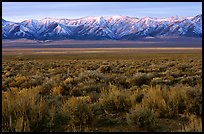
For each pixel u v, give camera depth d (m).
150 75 26.67
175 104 12.89
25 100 11.00
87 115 11.20
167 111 12.31
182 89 14.10
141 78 23.25
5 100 11.48
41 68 48.81
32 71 41.06
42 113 10.52
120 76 26.02
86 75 24.67
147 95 14.19
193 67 38.97
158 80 23.25
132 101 13.64
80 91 18.69
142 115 10.73
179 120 11.63
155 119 10.81
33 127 10.01
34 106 10.62
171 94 13.80
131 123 10.83
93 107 12.02
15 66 53.94
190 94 13.27
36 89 18.61
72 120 11.10
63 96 17.23
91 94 16.83
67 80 23.38
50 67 52.16
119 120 11.68
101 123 11.38
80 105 11.30
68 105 11.77
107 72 37.81
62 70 40.44
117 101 13.52
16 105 10.74
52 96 16.95
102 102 13.75
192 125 9.51
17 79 24.94
